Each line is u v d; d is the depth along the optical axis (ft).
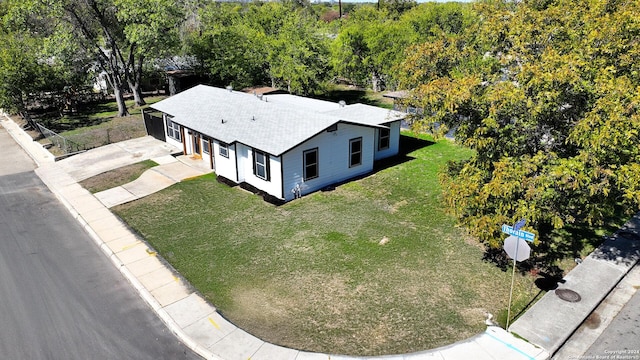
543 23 39.96
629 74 35.65
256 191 59.98
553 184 31.71
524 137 35.50
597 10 39.73
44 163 75.61
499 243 35.63
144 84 139.23
